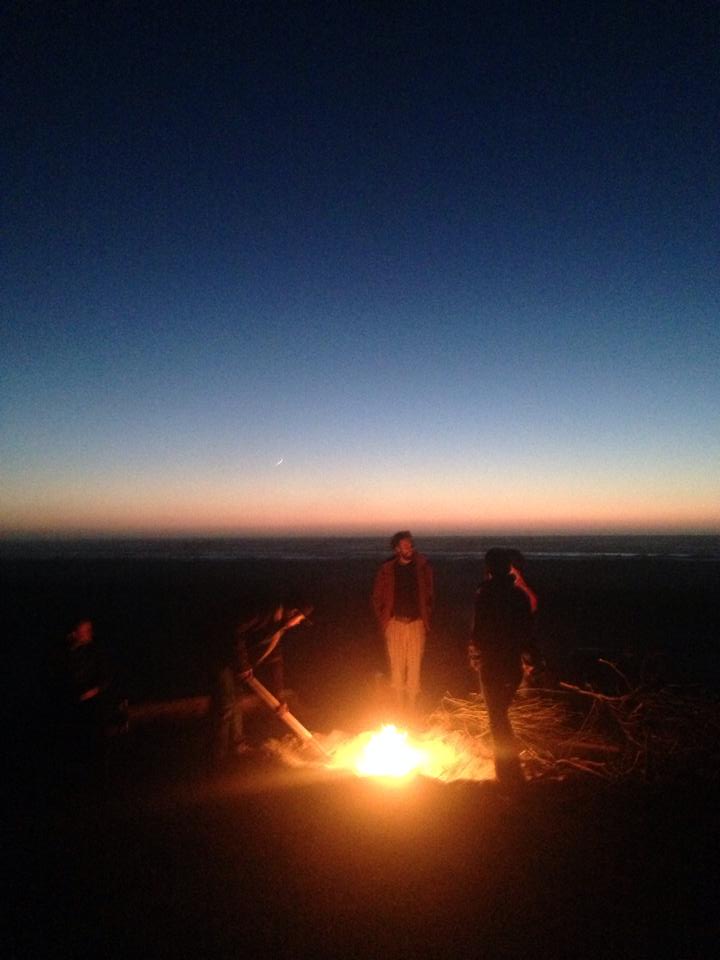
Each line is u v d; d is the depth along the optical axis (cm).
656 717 657
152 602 2050
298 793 545
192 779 586
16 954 338
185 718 777
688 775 588
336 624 1636
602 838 459
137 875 413
